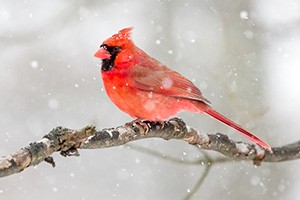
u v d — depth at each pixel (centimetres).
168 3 1442
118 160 1390
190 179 1336
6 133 1390
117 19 1466
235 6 1334
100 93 1452
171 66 1397
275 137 1228
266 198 1223
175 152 1352
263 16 1290
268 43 1262
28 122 1405
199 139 727
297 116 1248
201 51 1385
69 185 1354
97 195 1364
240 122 904
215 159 775
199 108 782
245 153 755
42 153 525
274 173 1232
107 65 779
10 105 1412
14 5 1384
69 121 1420
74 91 1447
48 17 1382
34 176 1343
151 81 771
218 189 1255
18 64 1434
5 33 1339
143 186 1363
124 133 656
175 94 774
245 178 1245
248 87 1279
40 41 1387
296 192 1218
